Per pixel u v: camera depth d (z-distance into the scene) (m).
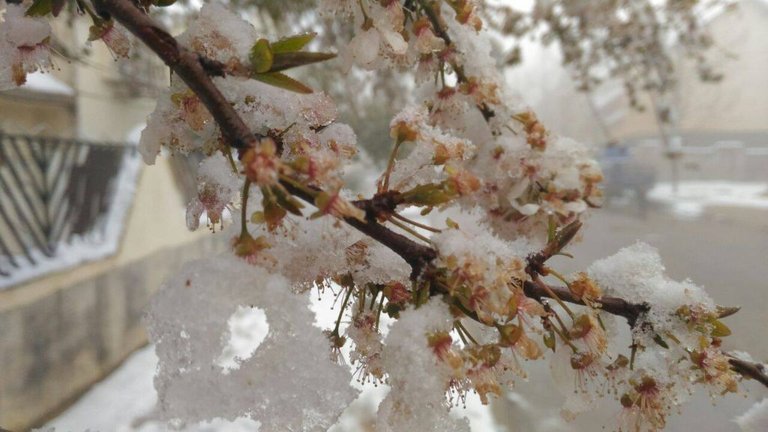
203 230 1.79
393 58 0.35
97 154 1.17
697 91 6.50
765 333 1.02
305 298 0.23
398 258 0.25
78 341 0.94
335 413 0.23
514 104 0.38
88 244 1.10
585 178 0.36
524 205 0.36
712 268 1.56
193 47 0.24
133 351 1.14
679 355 0.28
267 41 0.22
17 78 0.28
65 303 0.93
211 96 0.22
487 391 0.23
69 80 2.21
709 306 0.28
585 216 0.37
